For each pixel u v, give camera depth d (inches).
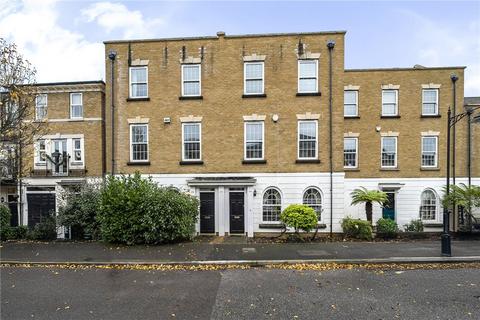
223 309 259.4
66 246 497.7
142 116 653.3
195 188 628.7
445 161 763.4
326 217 615.8
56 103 772.6
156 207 504.1
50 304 271.3
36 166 767.7
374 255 429.1
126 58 656.4
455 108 760.3
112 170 650.2
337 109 621.3
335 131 621.6
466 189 624.1
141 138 657.0
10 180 739.4
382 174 775.1
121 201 507.5
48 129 637.3
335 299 280.5
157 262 401.7
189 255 436.5
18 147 595.5
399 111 773.9
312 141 628.1
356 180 780.0
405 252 445.7
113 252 455.8
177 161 645.3
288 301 276.4
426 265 397.4
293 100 627.8
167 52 649.6
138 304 270.8
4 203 727.7
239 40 637.3
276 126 629.3
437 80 767.7
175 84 648.4
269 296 288.4
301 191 622.8
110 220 518.3
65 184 755.4
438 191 759.1
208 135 641.6
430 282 327.3
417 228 706.8
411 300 277.7
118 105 657.0
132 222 506.9
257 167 631.2
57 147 775.7
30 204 776.9
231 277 347.9
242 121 636.1
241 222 621.0
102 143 762.8
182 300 279.6
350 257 418.9
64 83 764.6
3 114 498.6
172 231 518.6
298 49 626.5
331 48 620.7
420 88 770.8
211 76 641.6
